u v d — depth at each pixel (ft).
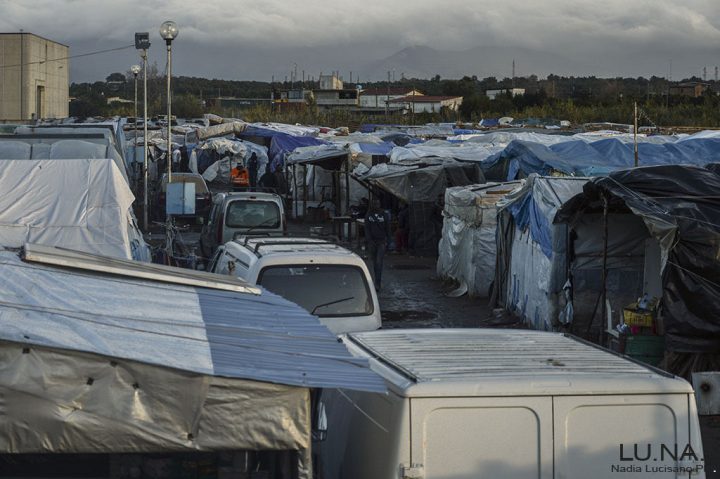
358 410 16.21
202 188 102.58
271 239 38.24
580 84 588.09
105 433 11.57
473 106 286.05
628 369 15.57
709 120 191.31
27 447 11.43
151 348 12.42
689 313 35.22
